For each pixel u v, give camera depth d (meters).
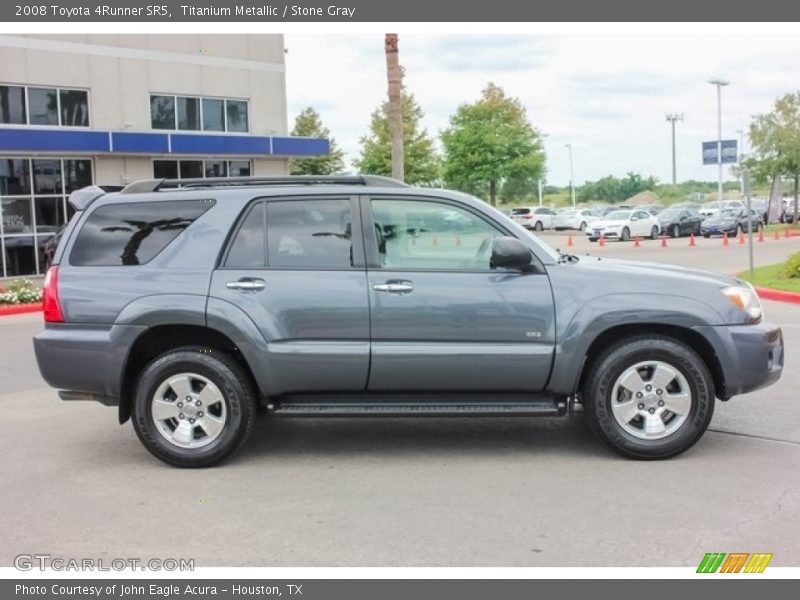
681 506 5.03
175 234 6.01
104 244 6.04
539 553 4.41
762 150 45.03
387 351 5.77
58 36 23.06
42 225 22.92
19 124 22.56
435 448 6.36
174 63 25.56
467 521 4.85
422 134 46.41
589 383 5.87
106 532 4.80
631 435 5.88
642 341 5.82
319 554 4.45
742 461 5.89
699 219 41.53
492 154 49.62
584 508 5.02
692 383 5.80
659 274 5.93
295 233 5.97
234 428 5.91
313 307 5.80
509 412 5.81
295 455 6.23
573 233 49.09
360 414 5.84
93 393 5.96
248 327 5.78
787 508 4.97
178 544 4.62
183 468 5.96
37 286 19.70
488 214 5.94
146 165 24.56
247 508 5.14
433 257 5.93
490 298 5.77
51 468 6.02
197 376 5.89
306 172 57.16
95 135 22.67
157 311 5.81
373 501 5.21
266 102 27.98
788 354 9.91
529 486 5.43
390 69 19.95
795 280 17.06
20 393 8.61
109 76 24.14
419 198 5.98
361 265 5.87
